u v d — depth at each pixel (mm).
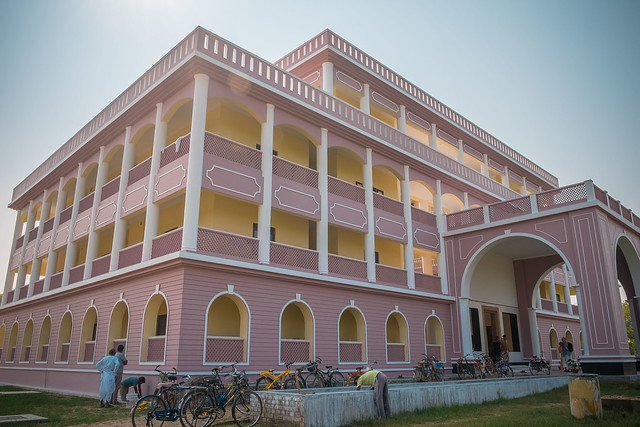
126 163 18109
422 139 27938
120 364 13297
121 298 16234
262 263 15578
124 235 17453
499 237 21562
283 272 15922
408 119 25219
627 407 10070
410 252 21578
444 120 26781
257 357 14898
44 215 25266
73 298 19531
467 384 12062
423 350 21016
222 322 16328
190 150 14828
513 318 26766
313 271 17281
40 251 24125
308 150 20672
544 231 20016
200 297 13977
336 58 21781
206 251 14336
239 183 15648
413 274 21344
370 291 19109
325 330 17203
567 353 24922
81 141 22031
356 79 22922
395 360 19703
